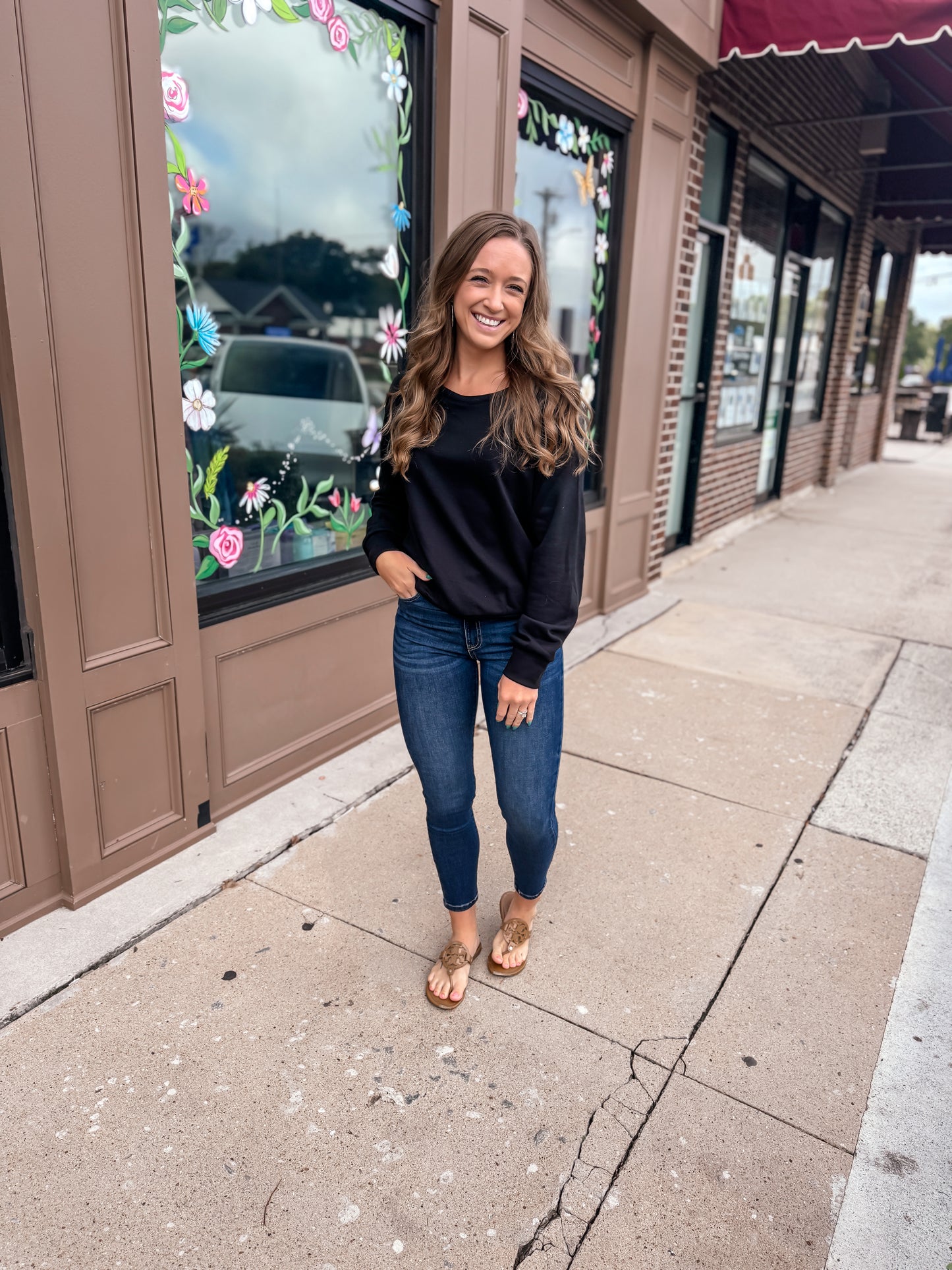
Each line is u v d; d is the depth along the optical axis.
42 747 2.32
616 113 4.48
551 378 1.79
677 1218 1.68
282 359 3.44
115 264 2.20
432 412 1.85
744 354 7.36
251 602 2.91
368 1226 1.65
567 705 4.00
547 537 1.82
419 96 3.25
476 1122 1.87
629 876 2.76
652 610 5.48
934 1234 1.68
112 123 2.12
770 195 7.12
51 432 2.11
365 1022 2.13
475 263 1.72
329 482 3.37
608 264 4.79
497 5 3.33
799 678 4.43
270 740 3.09
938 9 4.31
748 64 5.91
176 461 2.44
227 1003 2.17
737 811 3.16
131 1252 1.59
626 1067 2.03
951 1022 2.21
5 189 1.92
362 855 2.79
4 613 2.18
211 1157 1.77
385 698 3.62
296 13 2.80
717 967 2.37
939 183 9.34
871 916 2.61
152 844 2.66
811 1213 1.71
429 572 1.92
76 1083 1.93
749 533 7.84
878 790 3.34
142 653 2.47
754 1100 1.96
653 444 5.47
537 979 2.30
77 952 2.30
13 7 1.87
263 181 3.20
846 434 12.02
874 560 6.95
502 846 2.88
